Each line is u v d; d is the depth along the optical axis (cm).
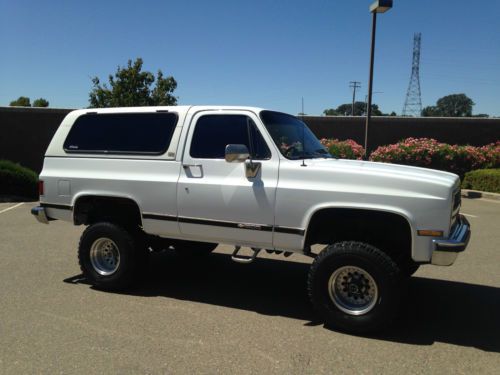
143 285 579
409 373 358
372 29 1322
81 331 430
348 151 1656
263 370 360
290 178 454
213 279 610
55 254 725
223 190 478
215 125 500
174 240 624
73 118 584
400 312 490
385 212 423
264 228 462
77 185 559
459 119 2055
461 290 566
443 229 401
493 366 372
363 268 419
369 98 1370
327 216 452
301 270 656
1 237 854
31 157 1881
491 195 1441
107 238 546
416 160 1675
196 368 362
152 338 417
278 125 497
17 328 435
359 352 394
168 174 511
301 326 452
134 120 546
